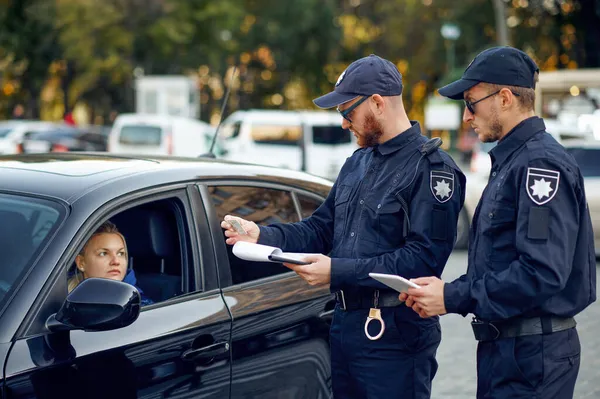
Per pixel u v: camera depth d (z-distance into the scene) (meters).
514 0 39.44
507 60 3.09
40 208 3.28
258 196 4.05
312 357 3.93
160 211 3.72
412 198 3.46
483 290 2.96
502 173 3.07
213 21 38.28
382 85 3.51
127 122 22.25
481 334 3.12
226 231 3.61
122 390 3.14
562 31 39.03
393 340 3.51
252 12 42.69
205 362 3.46
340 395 3.66
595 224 12.37
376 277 3.03
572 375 3.08
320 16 43.03
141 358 3.23
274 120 22.75
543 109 21.28
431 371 3.65
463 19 40.69
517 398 3.04
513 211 3.02
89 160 3.84
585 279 3.04
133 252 3.75
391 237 3.50
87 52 35.47
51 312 3.03
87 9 35.09
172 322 3.40
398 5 42.28
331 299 4.08
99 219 3.29
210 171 3.89
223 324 3.56
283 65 44.50
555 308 3.01
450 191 3.45
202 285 3.62
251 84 46.84
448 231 3.45
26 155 4.04
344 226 3.62
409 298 3.13
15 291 3.01
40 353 2.93
